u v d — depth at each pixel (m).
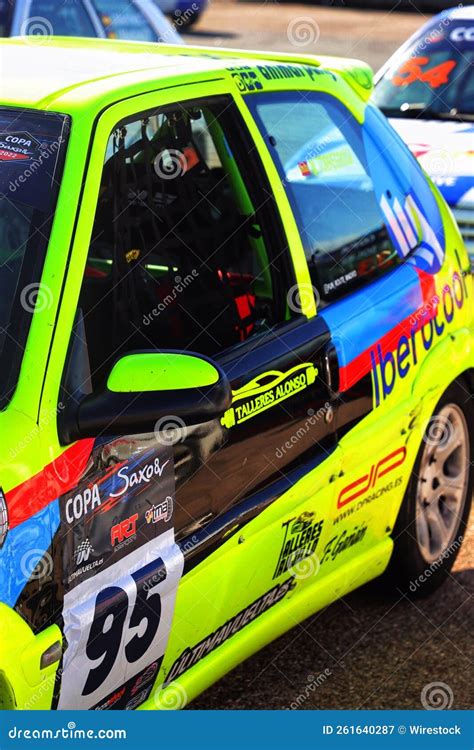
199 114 3.10
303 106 3.46
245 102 3.19
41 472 2.34
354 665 3.67
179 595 2.75
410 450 3.75
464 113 7.07
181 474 2.72
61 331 2.45
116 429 2.45
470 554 4.44
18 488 2.28
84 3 7.94
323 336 3.26
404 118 7.13
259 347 3.07
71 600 2.42
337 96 3.68
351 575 3.62
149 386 2.44
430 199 4.11
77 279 2.51
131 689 2.71
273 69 3.38
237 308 3.24
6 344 2.44
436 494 4.04
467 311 4.12
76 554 2.43
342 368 3.30
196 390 2.47
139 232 3.04
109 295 2.84
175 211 3.19
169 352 2.50
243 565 2.99
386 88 7.38
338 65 3.83
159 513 2.66
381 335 3.50
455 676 3.64
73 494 2.41
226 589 2.94
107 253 2.89
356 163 3.66
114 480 2.52
